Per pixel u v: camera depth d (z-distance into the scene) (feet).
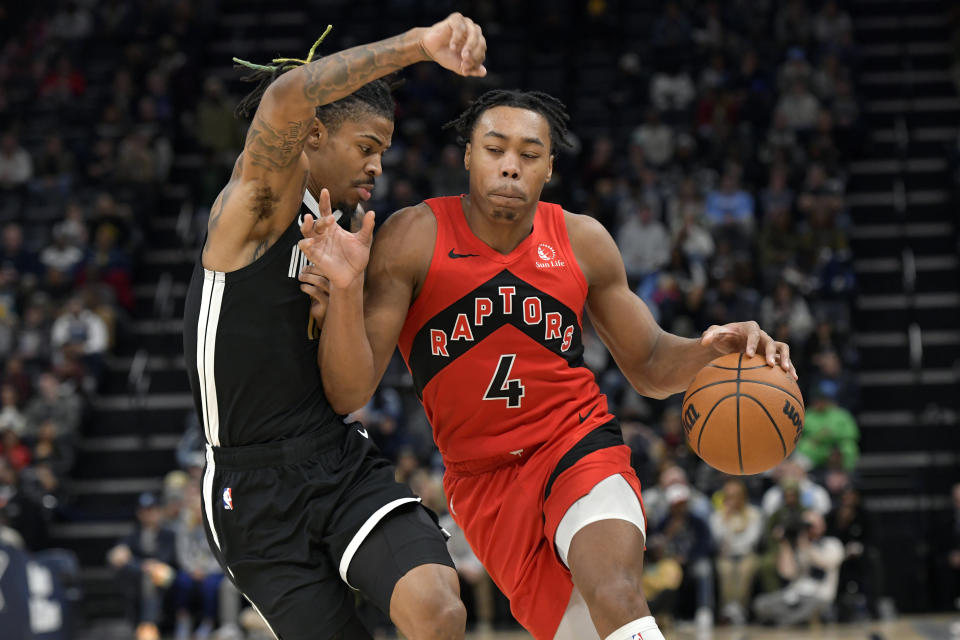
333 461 11.95
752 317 44.93
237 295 11.60
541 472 12.67
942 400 48.14
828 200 49.80
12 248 52.34
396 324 12.44
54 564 33.96
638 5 62.75
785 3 59.06
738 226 49.06
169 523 38.11
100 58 63.62
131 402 49.75
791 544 36.19
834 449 40.27
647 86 57.88
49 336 48.93
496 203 12.25
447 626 11.09
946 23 61.72
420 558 11.46
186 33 63.62
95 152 58.39
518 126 12.24
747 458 12.65
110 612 42.24
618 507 12.10
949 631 34.60
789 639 33.83
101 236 52.95
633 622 11.29
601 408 13.08
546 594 12.80
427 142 54.08
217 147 56.70
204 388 11.79
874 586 36.99
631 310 13.48
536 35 60.70
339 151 12.01
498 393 12.71
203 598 37.04
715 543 36.65
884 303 51.60
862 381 48.62
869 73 60.34
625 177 52.60
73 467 47.39
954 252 53.31
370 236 11.30
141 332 52.13
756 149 54.08
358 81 10.67
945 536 39.58
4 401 45.60
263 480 11.75
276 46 63.87
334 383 11.79
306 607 11.74
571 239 13.14
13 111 60.29
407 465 38.27
